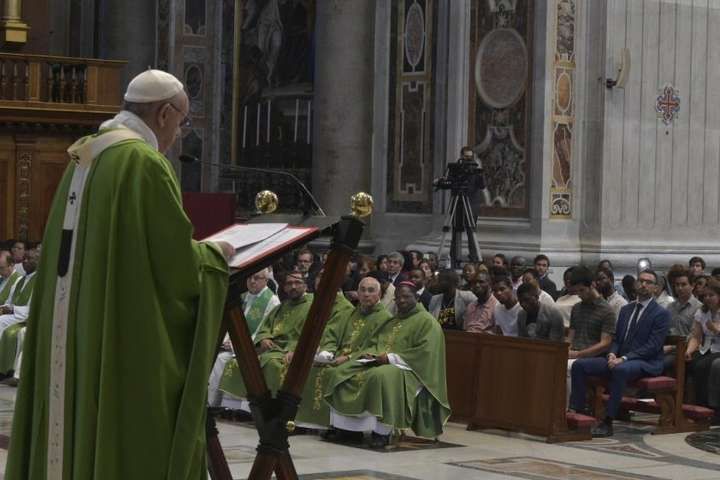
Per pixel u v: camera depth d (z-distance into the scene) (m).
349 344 15.20
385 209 27.31
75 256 6.20
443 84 26.12
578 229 24.06
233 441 14.33
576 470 13.00
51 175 25.94
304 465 13.03
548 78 23.66
